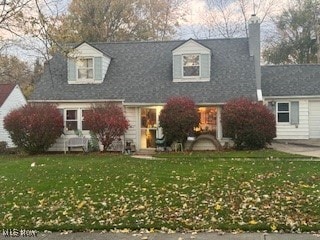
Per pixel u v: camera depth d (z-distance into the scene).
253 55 24.23
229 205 8.34
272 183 10.77
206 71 22.95
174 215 7.62
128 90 22.98
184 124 20.38
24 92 36.34
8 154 22.73
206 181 11.30
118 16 40.53
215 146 20.94
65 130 22.75
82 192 10.20
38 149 21.83
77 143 21.88
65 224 7.16
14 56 19.72
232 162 15.52
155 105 22.02
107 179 12.13
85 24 39.12
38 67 33.69
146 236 6.38
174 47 24.75
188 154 19.05
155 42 26.52
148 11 42.88
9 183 12.00
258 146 20.31
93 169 14.46
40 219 7.63
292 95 25.33
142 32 41.38
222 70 23.52
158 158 17.81
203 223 7.00
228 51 24.98
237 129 20.05
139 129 22.44
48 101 22.86
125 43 26.77
